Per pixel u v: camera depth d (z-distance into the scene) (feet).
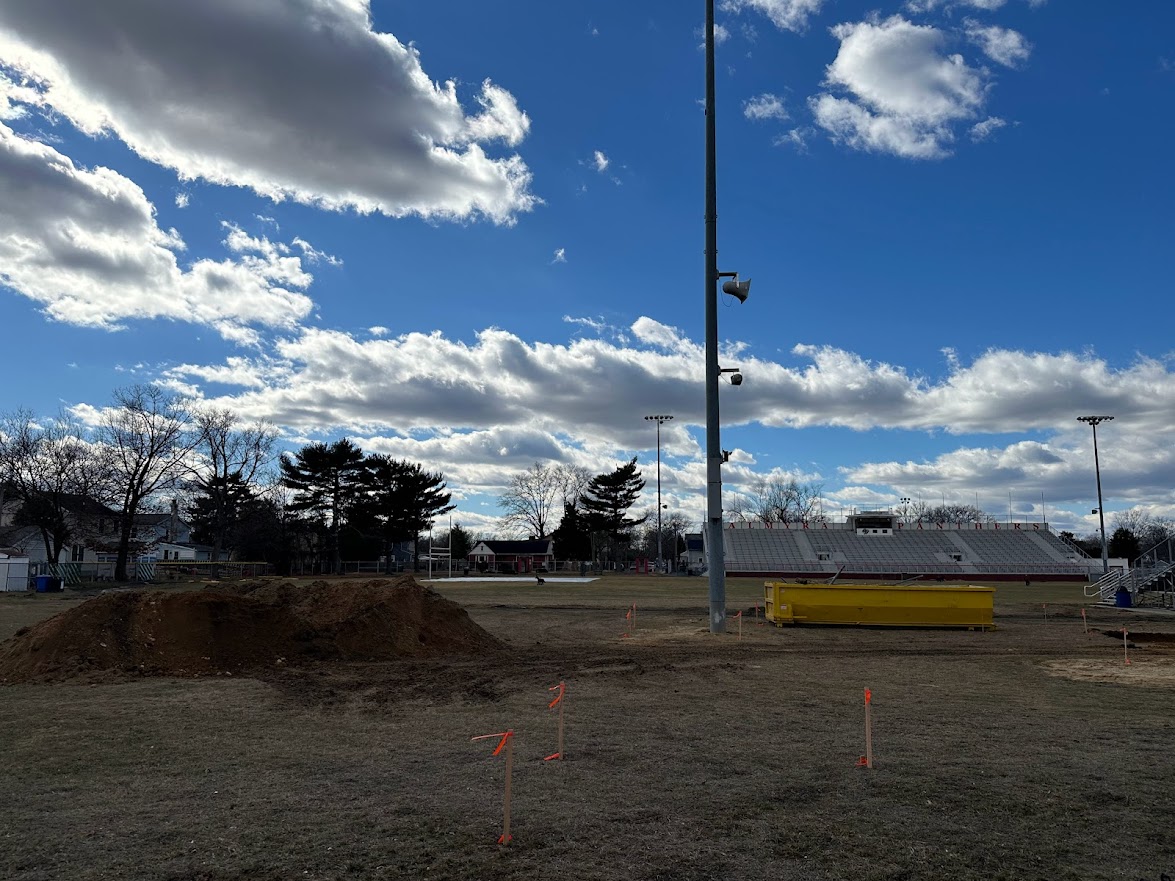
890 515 318.24
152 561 252.62
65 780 26.40
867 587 83.35
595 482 352.69
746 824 21.59
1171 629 87.45
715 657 58.70
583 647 65.41
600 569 346.54
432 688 44.88
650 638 73.00
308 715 37.76
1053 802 23.75
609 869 18.35
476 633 64.59
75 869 18.37
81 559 268.41
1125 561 254.06
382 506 303.48
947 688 45.75
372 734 33.58
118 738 32.83
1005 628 85.40
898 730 34.06
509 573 322.96
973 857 19.29
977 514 460.14
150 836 20.62
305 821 21.77
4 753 30.30
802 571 292.81
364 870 18.25
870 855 19.36
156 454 215.31
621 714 37.58
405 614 61.00
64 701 41.22
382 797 24.09
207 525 296.51
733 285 77.10
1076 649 65.72
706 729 34.19
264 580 67.36
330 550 312.91
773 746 30.99
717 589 76.23
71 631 51.44
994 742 31.83
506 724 35.47
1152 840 20.59
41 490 212.64
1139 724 35.68
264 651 53.72
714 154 78.48
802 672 51.44
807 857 19.22
